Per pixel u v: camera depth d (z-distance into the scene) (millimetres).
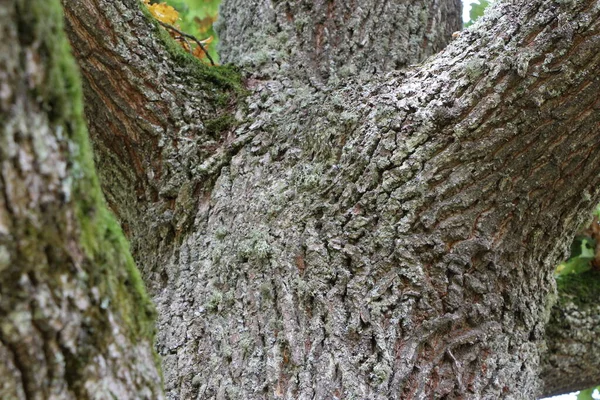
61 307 1020
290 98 1879
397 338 1618
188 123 1850
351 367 1580
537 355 1769
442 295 1662
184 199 1803
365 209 1693
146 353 1193
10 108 930
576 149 1699
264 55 1979
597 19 1664
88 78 1804
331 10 2021
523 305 1748
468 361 1649
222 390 1597
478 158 1689
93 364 1067
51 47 983
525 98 1677
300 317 1630
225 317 1666
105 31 1791
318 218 1707
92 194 1090
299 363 1588
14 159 943
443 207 1683
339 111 1792
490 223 1702
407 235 1673
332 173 1729
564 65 1667
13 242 956
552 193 1729
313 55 1970
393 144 1709
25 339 983
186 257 1757
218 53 2188
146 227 1828
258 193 1757
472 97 1695
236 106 1892
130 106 1823
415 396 1583
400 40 1998
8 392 979
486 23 1755
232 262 1703
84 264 1061
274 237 1701
